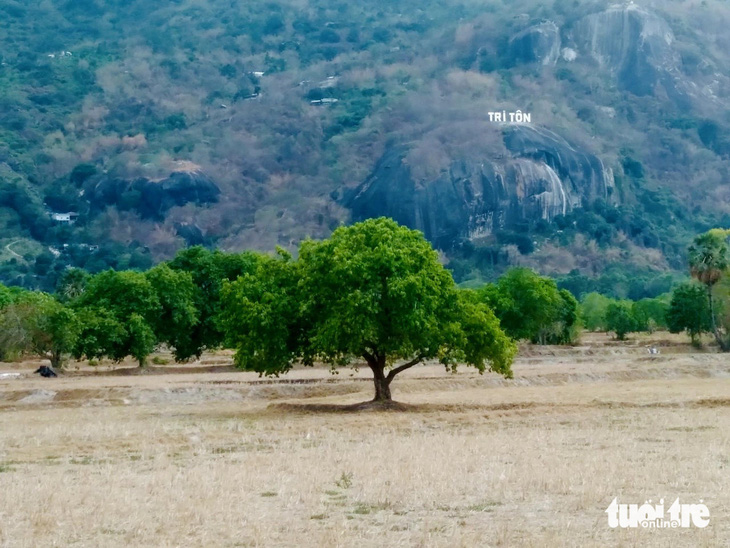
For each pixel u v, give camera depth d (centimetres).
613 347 11969
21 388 6041
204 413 4853
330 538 2023
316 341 4884
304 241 5288
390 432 3900
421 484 2598
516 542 1991
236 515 2248
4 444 3631
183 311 8744
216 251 9994
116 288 8619
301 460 3069
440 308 5031
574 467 2839
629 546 1944
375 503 2383
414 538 2034
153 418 4606
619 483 2605
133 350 8269
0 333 7962
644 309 15125
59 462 3186
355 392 6275
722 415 4447
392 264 4878
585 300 17575
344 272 4872
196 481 2680
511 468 2823
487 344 5088
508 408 4878
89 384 6456
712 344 11875
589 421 4247
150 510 2309
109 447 3531
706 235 11406
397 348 4853
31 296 8938
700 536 2027
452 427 4088
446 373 7550
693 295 11512
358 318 4747
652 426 4028
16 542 2020
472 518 2217
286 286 5234
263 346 5006
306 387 6244
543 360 9656
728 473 2759
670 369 7875
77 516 2248
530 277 11550
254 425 4191
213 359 11106
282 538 2048
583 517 2220
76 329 7988
